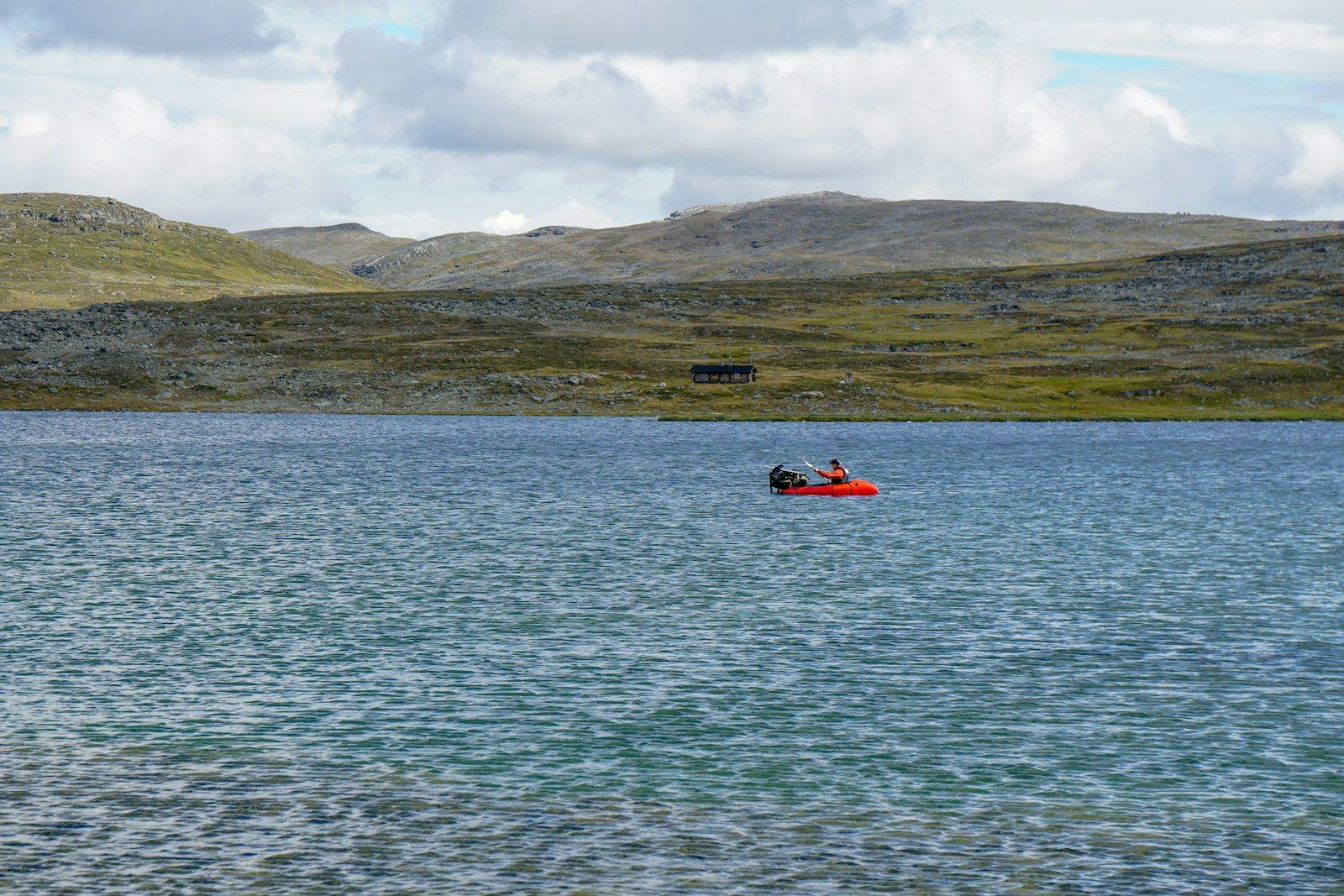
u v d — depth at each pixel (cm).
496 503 11206
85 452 17150
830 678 4872
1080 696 4609
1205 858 3161
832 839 3266
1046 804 3512
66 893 2912
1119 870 3092
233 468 14838
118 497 11444
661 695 4609
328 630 5688
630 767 3812
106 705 4416
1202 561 7906
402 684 4741
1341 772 3778
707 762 3862
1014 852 3191
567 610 6212
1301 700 4556
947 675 4912
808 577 7256
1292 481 13688
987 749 3991
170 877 3000
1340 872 3084
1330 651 5331
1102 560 7931
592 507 10912
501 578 7181
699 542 8750
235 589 6712
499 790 3600
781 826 3347
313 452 17500
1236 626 5838
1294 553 8231
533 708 4425
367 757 3881
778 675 4906
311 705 4447
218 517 9981
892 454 17625
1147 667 5050
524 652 5288
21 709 4350
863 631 5738
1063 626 5834
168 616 5981
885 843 3244
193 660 5088
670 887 2970
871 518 10175
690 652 5303
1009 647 5394
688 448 18725
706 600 6494
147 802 3475
